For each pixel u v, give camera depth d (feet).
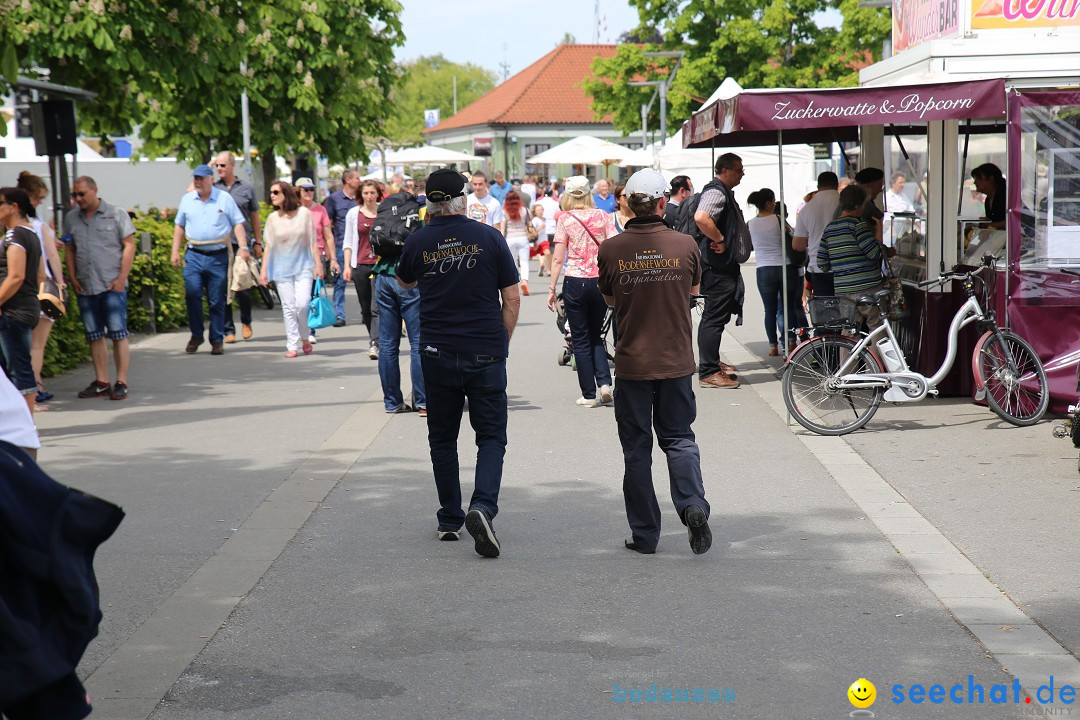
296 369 43.93
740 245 37.52
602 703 14.38
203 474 26.99
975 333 34.14
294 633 16.92
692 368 20.42
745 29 131.85
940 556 19.99
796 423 31.68
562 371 42.63
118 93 48.44
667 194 20.52
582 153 127.85
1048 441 28.73
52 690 10.34
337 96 80.33
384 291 33.86
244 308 52.75
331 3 78.64
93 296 37.17
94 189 36.96
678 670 15.35
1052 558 19.72
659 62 141.79
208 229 47.83
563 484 25.63
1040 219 31.19
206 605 18.13
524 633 16.78
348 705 14.43
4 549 10.16
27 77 45.14
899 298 31.40
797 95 31.42
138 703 14.53
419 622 17.30
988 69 33.58
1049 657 15.53
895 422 31.45
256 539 21.68
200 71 46.11
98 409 35.70
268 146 78.33
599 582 19.01
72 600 10.25
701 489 20.16
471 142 266.77
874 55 132.98
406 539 21.66
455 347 20.84
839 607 17.61
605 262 20.35
